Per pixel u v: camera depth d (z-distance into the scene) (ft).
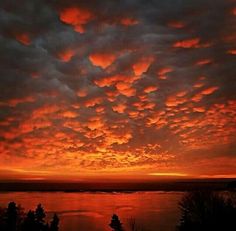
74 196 406.41
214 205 51.21
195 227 50.93
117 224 55.83
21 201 248.52
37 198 314.55
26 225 63.10
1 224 61.77
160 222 133.08
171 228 113.50
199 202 52.29
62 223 159.63
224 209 50.19
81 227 148.36
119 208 230.07
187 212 53.21
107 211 211.20
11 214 62.95
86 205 265.34
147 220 140.46
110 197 387.34
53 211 206.49
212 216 50.08
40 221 65.46
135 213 181.78
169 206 233.14
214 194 52.95
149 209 210.79
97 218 178.91
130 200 319.68
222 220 49.21
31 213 64.69
